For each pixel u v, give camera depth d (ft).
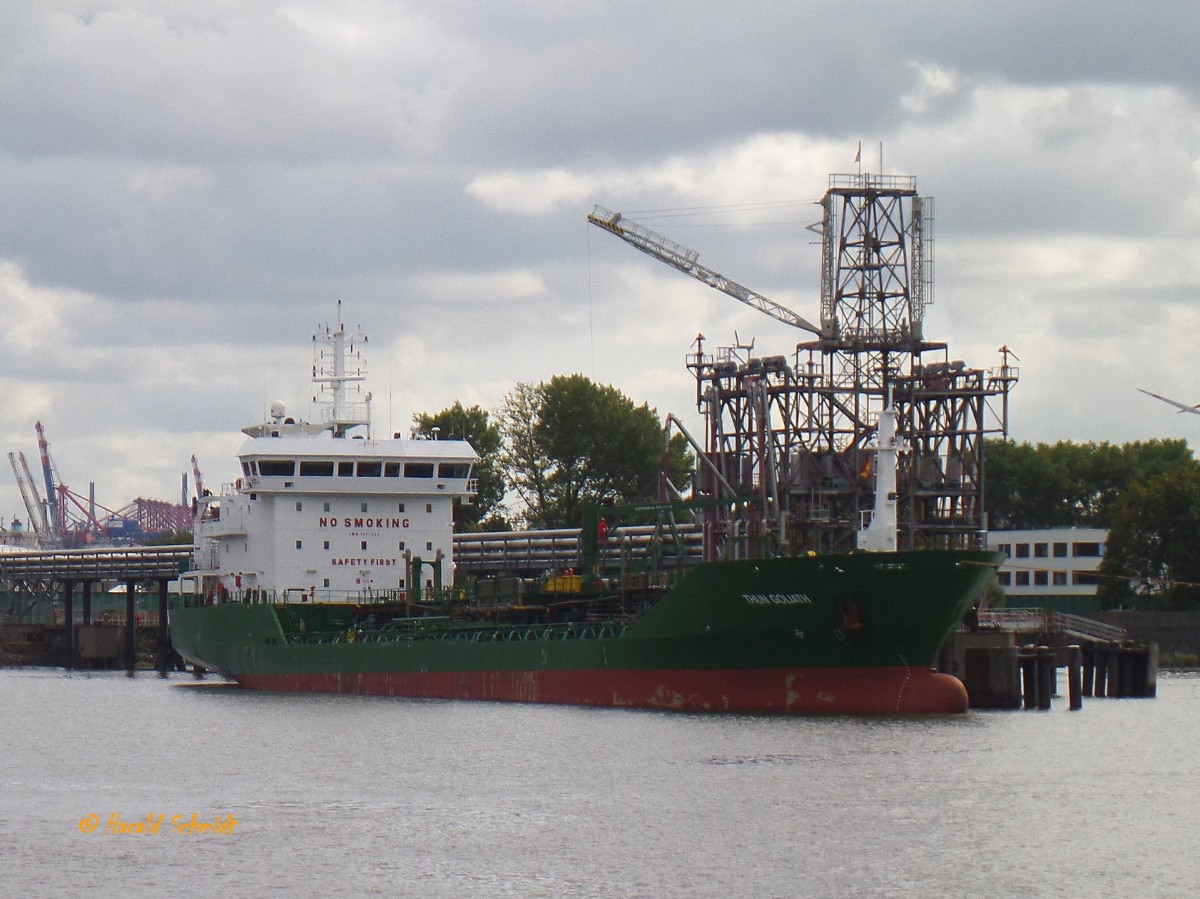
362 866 330.13
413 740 495.82
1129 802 387.55
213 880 321.73
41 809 388.37
